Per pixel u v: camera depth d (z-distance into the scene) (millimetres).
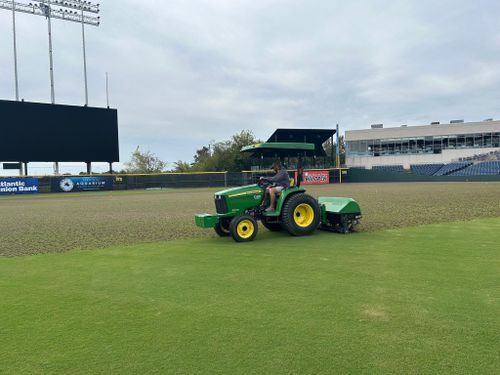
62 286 4805
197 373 2695
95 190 33625
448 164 47625
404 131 50844
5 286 4840
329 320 3547
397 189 25688
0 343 3240
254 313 3762
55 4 36438
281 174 8023
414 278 4770
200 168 52906
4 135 29953
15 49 34000
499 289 4309
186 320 3633
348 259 5832
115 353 3020
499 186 27250
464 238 7242
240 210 7852
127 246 7352
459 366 2715
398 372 2646
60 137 32094
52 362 2906
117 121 34562
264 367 2750
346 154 53531
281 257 6098
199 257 6254
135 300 4230
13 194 30344
